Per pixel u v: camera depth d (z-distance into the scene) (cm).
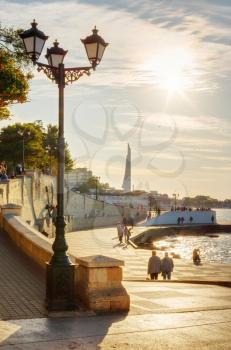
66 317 1062
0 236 2395
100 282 1127
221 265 3466
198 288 1650
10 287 1384
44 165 8456
